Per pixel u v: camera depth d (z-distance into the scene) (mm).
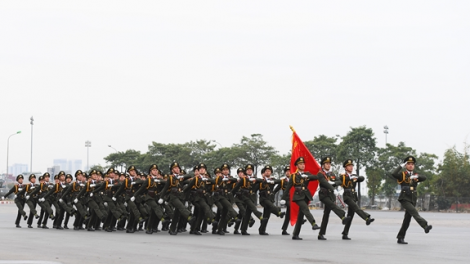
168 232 23469
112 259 12984
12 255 13875
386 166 74312
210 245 16609
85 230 25641
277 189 22766
